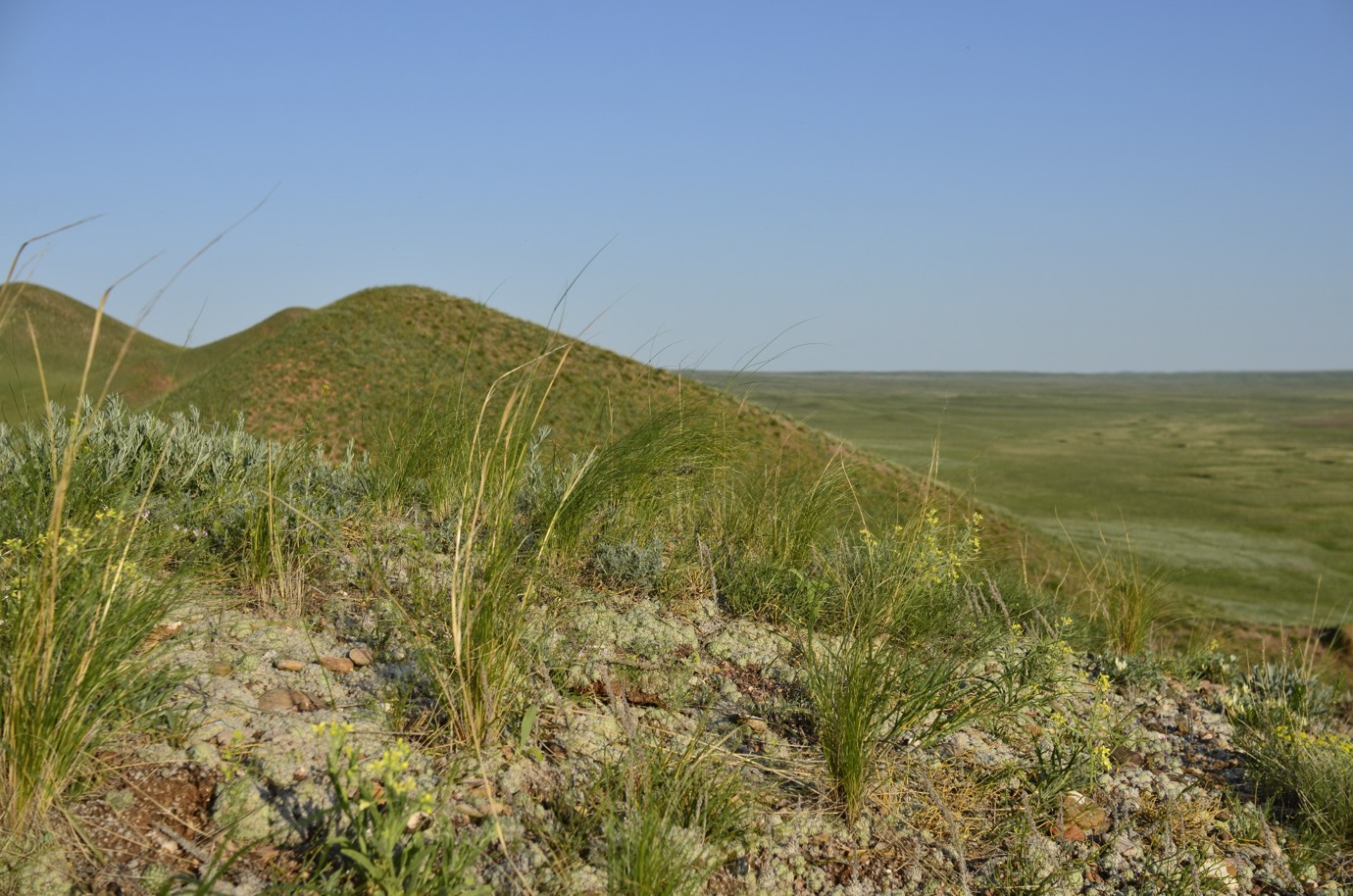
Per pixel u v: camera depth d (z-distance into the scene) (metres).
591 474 4.64
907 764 3.30
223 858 2.23
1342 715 5.43
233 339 75.00
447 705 2.99
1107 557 6.85
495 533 3.41
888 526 5.13
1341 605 36.56
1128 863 3.08
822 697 3.38
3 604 2.54
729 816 2.76
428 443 5.11
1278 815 3.69
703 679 3.70
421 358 43.38
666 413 5.34
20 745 2.21
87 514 3.41
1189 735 4.41
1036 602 5.44
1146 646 5.92
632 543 4.62
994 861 2.93
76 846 2.18
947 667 3.81
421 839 2.18
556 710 3.12
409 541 3.98
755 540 5.19
